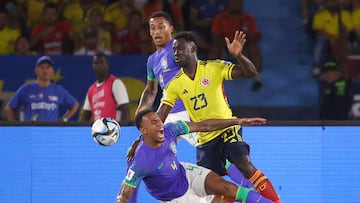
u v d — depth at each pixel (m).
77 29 49.31
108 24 48.75
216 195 30.16
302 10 52.41
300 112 49.84
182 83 30.16
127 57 46.44
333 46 49.94
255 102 50.00
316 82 50.31
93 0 49.72
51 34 48.59
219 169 31.20
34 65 46.38
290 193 34.38
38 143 34.50
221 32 48.81
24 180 34.50
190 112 30.58
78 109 45.78
